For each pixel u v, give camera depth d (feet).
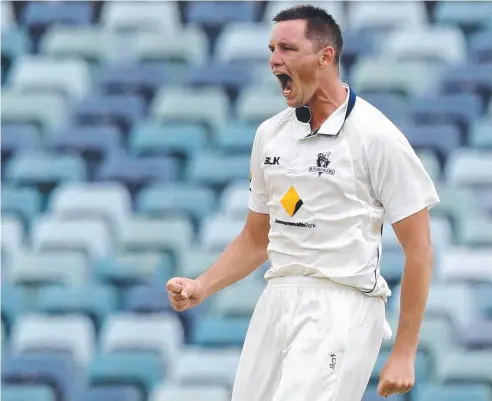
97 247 134.82
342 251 50.90
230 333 115.85
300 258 51.70
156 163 145.07
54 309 123.54
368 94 155.53
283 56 51.01
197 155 148.77
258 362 52.85
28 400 109.19
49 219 139.95
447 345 112.16
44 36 176.04
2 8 179.32
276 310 52.39
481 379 105.19
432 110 149.38
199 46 170.40
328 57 51.19
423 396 103.14
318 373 50.55
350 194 50.75
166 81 163.53
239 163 143.64
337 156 50.83
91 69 169.78
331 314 50.98
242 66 163.84
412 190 50.78
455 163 139.03
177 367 110.63
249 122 152.87
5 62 170.30
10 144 152.76
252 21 175.52
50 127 157.38
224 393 106.11
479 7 170.09
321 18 51.24
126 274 128.57
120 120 157.17
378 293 51.90
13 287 127.03
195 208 138.51
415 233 50.90
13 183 146.51
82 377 116.37
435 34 164.04
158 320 118.11
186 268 127.75
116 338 116.98
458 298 116.98
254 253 56.24
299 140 51.67
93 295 123.85
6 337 123.85
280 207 52.06
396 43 164.25
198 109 154.92
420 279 50.85
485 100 156.15
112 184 144.25
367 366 51.72
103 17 181.27
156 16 177.58
